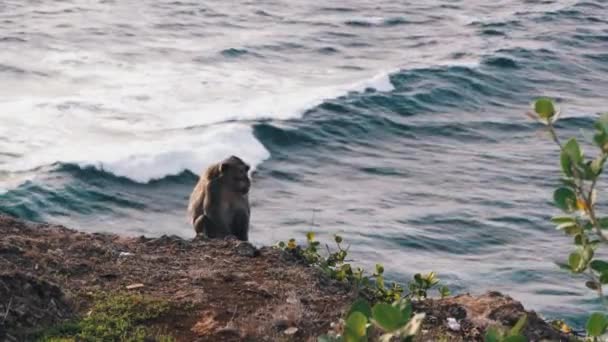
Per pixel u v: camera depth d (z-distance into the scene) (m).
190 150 58.84
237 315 13.66
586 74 86.81
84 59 77.88
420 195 56.94
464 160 63.56
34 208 50.16
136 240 17.05
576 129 70.81
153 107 66.44
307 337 13.20
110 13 95.25
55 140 58.31
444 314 14.42
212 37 89.44
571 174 6.64
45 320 13.01
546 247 50.03
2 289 13.09
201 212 21.92
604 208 53.84
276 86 74.56
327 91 73.31
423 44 92.19
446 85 78.38
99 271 15.11
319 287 15.05
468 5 109.31
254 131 63.16
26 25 87.94
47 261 15.08
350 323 5.89
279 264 16.00
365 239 49.31
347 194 56.44
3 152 55.66
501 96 78.62
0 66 73.69
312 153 62.56
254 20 97.94
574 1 110.44
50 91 68.25
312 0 108.31
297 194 55.88
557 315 41.03
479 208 54.97
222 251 16.59
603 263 7.02
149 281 14.85
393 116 70.75
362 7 106.56
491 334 6.21
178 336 13.05
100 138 59.66
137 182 54.59
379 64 83.81
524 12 105.38
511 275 45.81
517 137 68.94
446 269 46.25
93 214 50.81
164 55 81.38
